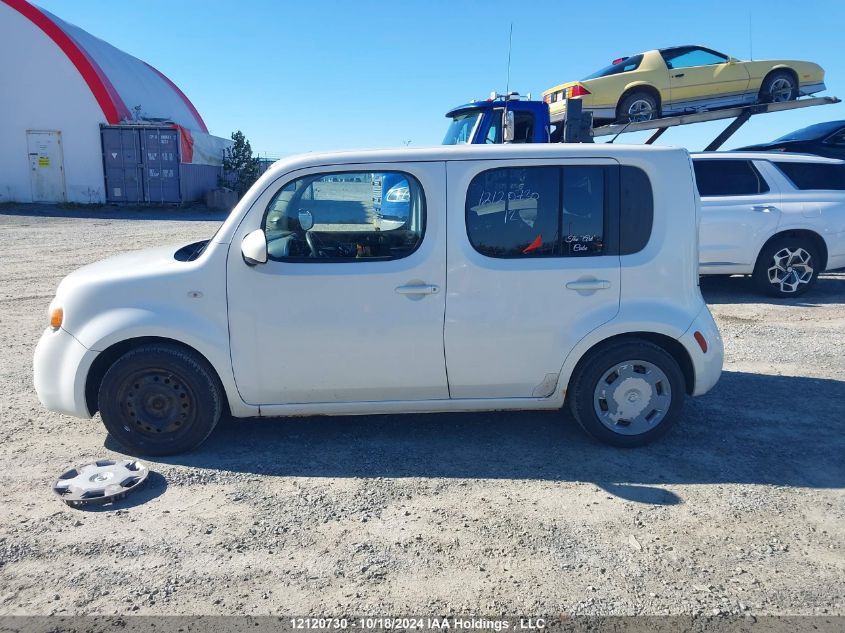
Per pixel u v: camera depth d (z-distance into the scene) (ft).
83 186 86.58
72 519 11.39
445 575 9.86
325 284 13.37
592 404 14.03
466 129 33.22
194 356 13.50
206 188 99.09
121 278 13.44
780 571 9.92
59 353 13.46
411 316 13.51
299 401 13.91
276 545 10.63
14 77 82.23
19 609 9.07
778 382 18.51
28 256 43.19
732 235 28.37
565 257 13.74
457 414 16.31
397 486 12.62
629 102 37.88
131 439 13.62
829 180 29.17
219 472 13.17
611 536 10.87
